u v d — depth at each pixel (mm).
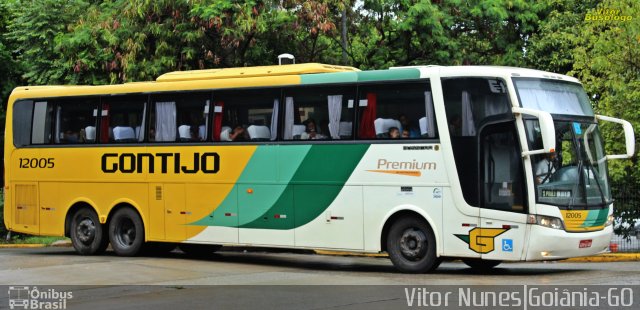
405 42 25734
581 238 15258
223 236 18328
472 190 15375
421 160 15867
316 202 17031
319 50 26656
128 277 15617
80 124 20734
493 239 15203
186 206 18859
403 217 16156
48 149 21172
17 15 30219
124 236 20109
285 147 17469
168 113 19266
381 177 16281
